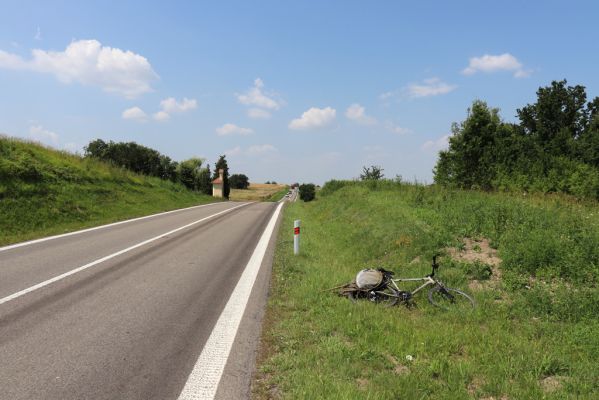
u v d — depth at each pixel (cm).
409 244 970
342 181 3647
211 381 385
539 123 3725
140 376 389
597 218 1005
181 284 730
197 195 3775
